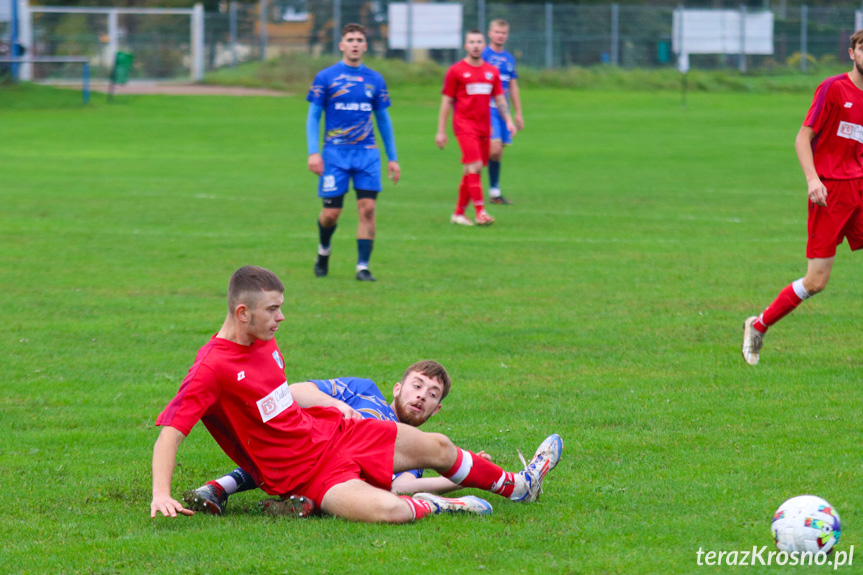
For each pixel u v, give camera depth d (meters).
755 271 26.06
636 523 10.41
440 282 25.12
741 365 17.45
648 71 115.75
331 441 11.11
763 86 112.06
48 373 17.27
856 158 16.66
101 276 25.73
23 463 12.79
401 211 38.31
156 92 98.75
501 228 33.88
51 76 104.12
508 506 11.10
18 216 35.94
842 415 14.44
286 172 51.06
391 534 10.13
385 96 25.36
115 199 40.81
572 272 26.19
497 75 34.25
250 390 10.77
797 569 9.24
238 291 10.60
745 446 13.12
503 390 16.12
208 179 48.03
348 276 25.97
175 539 10.11
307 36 114.56
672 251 29.19
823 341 18.98
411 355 18.34
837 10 123.88
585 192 43.38
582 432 13.93
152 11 106.94
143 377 17.09
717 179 47.62
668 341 19.23
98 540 10.13
